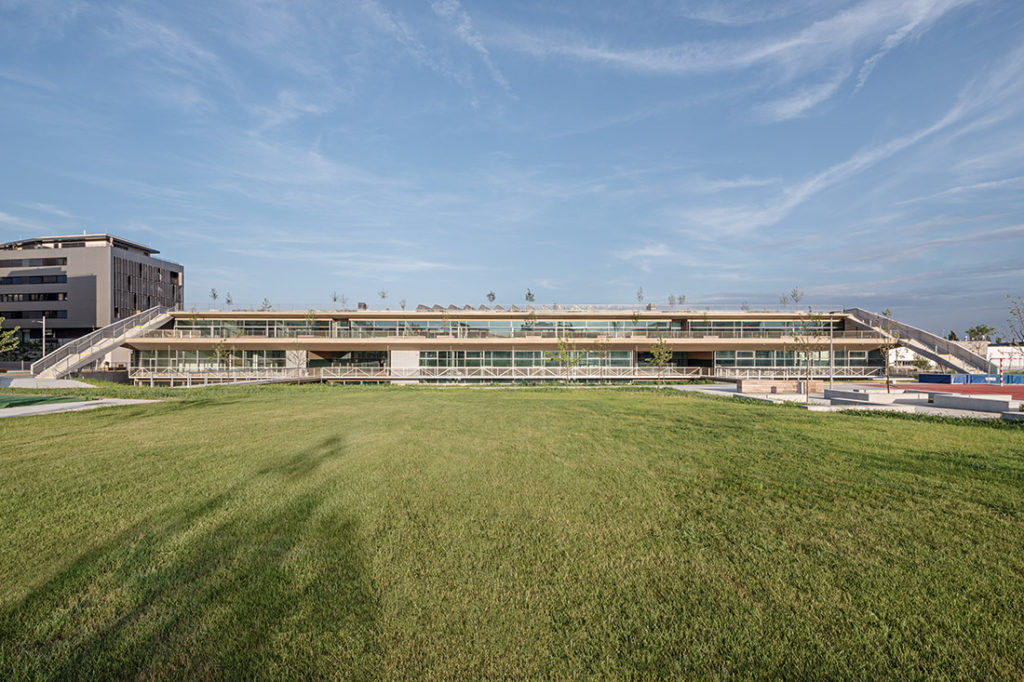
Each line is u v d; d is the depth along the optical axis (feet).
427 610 13.01
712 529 18.44
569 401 70.33
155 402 64.54
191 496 22.57
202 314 155.43
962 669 10.74
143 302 250.78
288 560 15.89
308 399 70.85
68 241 241.55
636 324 163.22
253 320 157.48
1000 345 184.55
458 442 35.65
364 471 27.04
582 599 13.55
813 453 31.68
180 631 12.12
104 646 11.56
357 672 10.68
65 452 32.45
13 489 23.73
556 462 29.17
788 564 15.57
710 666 10.85
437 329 157.99
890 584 14.30
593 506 21.03
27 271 231.09
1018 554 16.25
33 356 211.20
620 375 151.23
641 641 11.71
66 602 13.44
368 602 13.39
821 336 159.63
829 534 17.95
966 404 55.52
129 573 15.05
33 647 11.55
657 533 18.07
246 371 142.82
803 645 11.55
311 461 29.66
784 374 154.40
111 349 137.18
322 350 158.30
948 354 148.66
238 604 13.28
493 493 22.89
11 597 13.70
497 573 14.99
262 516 19.89
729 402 68.90
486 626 12.31
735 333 160.76
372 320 158.10
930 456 30.78
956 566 15.40
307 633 12.02
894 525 18.83
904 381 140.36
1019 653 11.23
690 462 29.14
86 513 20.31
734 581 14.52
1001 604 13.25
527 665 10.89
